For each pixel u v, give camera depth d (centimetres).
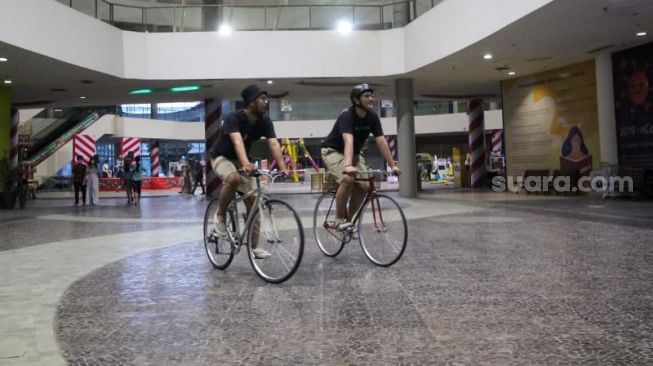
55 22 1195
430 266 499
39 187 2928
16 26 1081
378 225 519
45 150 2939
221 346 289
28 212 1326
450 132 3709
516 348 274
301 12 1528
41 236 809
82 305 386
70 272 515
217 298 397
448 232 743
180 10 1500
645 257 518
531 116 1680
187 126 4119
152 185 3206
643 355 260
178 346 291
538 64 1504
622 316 326
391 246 507
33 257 609
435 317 333
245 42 1512
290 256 441
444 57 1338
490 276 449
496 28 1120
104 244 710
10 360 273
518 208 1103
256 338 301
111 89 1664
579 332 297
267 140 491
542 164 1658
